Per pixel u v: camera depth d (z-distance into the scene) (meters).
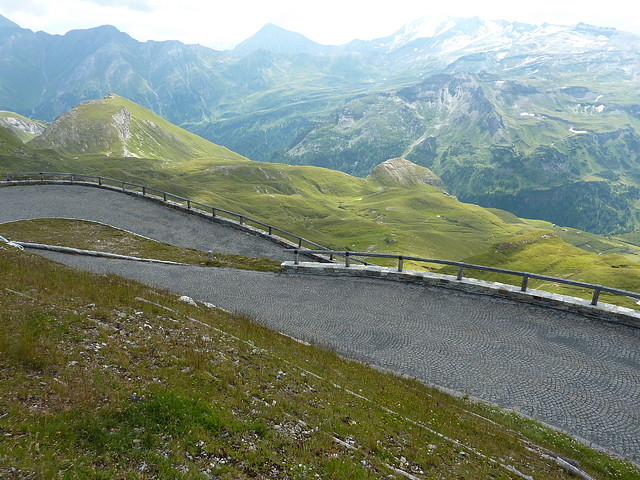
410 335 19.73
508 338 19.33
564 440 12.53
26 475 5.84
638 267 136.88
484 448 10.80
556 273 138.75
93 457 6.64
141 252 34.38
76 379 8.66
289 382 11.81
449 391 15.32
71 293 14.80
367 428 10.08
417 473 8.62
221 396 9.60
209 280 27.17
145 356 10.86
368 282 26.91
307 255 37.50
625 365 17.05
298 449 8.28
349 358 17.19
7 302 12.06
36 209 45.28
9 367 8.60
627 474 11.12
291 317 21.66
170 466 6.76
